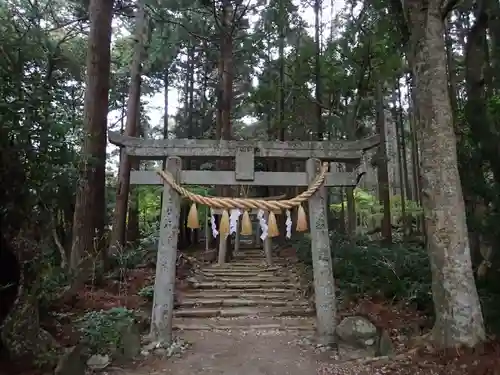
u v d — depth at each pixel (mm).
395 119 18547
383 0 8844
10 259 3984
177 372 4828
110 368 4746
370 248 9883
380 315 6578
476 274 6707
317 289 5992
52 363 4016
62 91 4867
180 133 19562
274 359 5340
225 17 12711
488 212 6402
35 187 4047
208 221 17078
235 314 8086
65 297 6371
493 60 7609
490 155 6590
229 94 13078
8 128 3795
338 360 5219
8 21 5688
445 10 5172
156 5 12289
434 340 4750
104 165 8062
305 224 5590
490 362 4082
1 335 3852
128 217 16047
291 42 13781
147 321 6289
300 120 15547
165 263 5852
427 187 4867
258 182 6117
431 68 4973
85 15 11266
